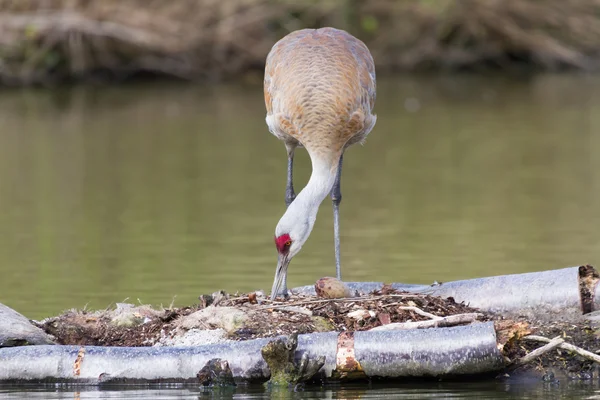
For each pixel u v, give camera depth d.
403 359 9.69
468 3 35.41
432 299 10.69
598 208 18.03
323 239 16.34
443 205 18.52
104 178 20.88
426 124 26.77
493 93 31.89
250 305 10.70
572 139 24.34
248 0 33.84
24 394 9.53
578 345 10.18
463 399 9.23
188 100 30.67
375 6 35.53
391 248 15.52
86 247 15.73
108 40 33.03
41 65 32.34
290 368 9.64
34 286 13.50
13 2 31.48
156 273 14.11
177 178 20.92
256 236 16.41
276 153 23.39
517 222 17.11
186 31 33.09
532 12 35.75
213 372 9.70
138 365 9.80
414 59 36.22
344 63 12.11
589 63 36.84
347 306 10.54
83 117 27.70
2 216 17.84
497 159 22.39
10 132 25.56
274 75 12.38
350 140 12.41
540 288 11.02
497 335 9.74
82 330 10.67
